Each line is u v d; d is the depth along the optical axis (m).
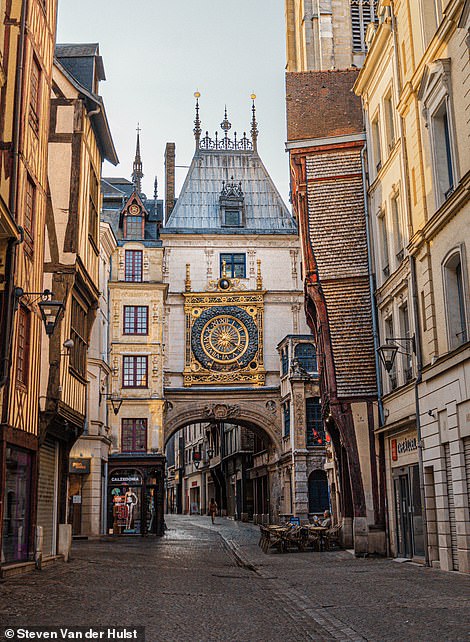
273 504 48.88
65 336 19.69
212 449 71.56
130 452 42.50
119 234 45.88
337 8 37.88
